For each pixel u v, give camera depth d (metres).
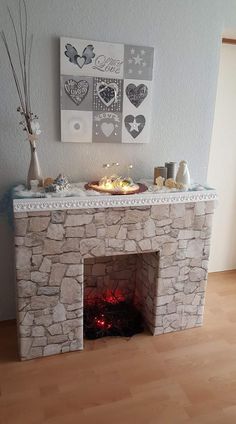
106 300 2.35
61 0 1.78
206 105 2.21
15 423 1.48
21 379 1.73
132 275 2.38
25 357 1.86
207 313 2.37
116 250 1.86
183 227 1.97
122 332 2.09
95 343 2.03
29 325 1.82
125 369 1.82
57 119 1.94
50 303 1.83
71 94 1.90
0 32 1.74
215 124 2.59
